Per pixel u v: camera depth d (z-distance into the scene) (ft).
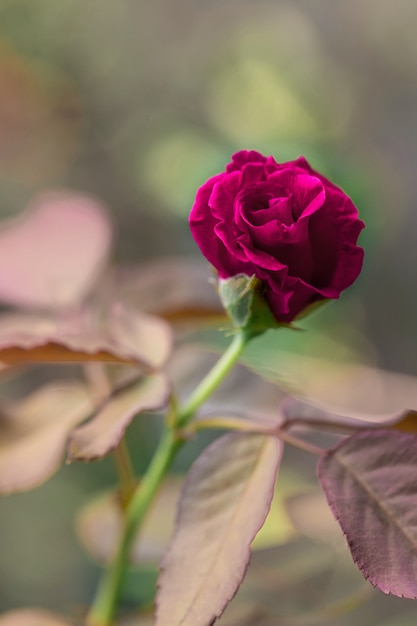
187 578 1.26
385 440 1.32
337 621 2.25
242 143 3.04
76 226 1.67
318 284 1.31
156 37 3.47
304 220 1.26
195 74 3.44
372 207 2.63
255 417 1.50
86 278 1.63
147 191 3.20
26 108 3.30
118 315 1.47
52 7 3.29
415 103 3.78
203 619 1.23
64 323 1.58
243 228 1.28
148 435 2.31
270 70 3.26
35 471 1.44
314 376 1.70
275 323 1.34
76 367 2.41
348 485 1.29
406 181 3.60
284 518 1.63
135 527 1.47
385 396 1.54
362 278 2.74
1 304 1.86
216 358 1.59
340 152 3.15
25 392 2.97
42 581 2.82
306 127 3.13
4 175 3.32
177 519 1.30
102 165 3.40
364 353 2.97
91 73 3.40
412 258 3.54
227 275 1.33
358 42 3.63
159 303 1.61
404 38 3.59
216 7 3.54
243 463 1.33
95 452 1.30
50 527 2.87
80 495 2.87
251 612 1.57
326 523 1.53
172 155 3.11
